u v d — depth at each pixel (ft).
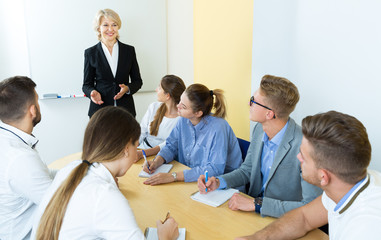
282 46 8.39
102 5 10.59
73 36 10.19
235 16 9.91
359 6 6.40
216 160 5.50
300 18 7.75
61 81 10.23
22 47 9.57
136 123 3.16
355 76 6.68
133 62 10.48
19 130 4.02
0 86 3.94
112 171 3.08
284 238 3.32
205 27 11.47
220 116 6.00
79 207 2.64
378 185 2.42
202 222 3.75
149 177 5.22
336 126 2.40
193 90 5.56
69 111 10.61
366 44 6.37
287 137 4.36
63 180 2.88
